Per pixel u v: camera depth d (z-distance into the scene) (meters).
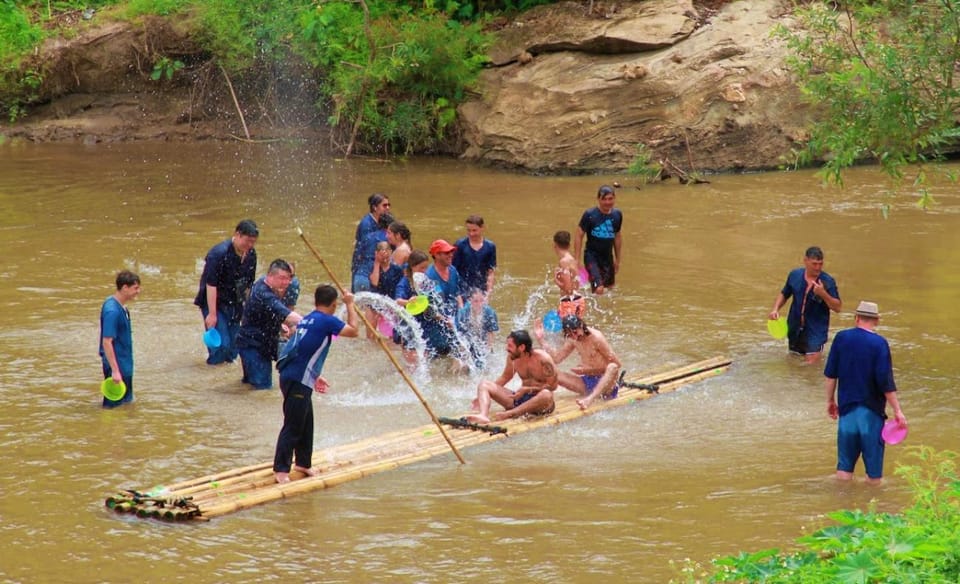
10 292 18.73
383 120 33.22
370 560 9.79
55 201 26.33
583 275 19.00
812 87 15.13
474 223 16.52
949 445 12.45
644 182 28.81
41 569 9.59
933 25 14.39
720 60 30.19
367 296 15.78
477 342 16.14
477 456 12.38
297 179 29.48
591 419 13.59
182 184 28.56
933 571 8.02
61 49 35.72
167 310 17.86
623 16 31.53
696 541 10.11
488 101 32.34
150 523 10.53
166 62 35.59
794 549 9.80
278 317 14.35
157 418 13.41
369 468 11.88
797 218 24.28
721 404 14.03
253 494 11.09
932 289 18.77
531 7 34.34
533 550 9.96
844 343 11.55
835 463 12.07
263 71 36.06
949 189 26.97
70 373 14.91
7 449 12.32
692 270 20.36
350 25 34.00
